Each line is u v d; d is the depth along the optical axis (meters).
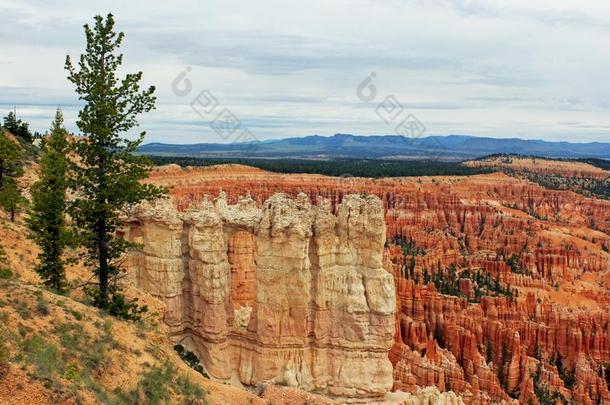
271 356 52.53
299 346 52.88
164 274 54.50
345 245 53.62
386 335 52.94
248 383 53.03
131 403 32.53
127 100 46.12
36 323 33.94
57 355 31.69
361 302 52.78
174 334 54.50
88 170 46.03
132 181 46.06
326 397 50.84
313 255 53.22
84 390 30.03
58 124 58.72
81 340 34.75
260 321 52.69
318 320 52.84
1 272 44.94
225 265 54.50
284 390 48.88
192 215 54.34
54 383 28.78
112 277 53.75
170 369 37.88
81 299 46.16
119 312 44.72
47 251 48.28
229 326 54.72
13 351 29.69
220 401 39.28
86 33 44.91
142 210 54.88
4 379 27.30
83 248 60.22
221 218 54.25
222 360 53.38
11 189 61.97
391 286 53.31
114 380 33.47
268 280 52.31
